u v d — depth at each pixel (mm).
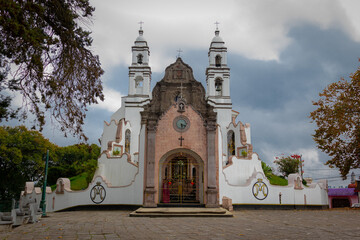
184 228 14055
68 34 10805
